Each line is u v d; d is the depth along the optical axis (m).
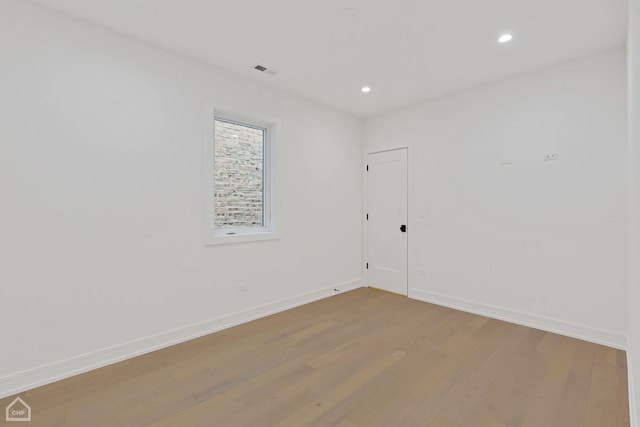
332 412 1.81
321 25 2.30
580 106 2.80
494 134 3.33
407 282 4.18
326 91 3.60
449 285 3.74
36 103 2.06
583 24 2.28
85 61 2.25
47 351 2.11
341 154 4.34
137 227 2.51
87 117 2.26
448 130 3.71
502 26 2.31
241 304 3.21
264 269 3.42
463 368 2.30
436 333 2.94
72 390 2.02
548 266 3.00
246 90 3.21
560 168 2.92
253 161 3.47
